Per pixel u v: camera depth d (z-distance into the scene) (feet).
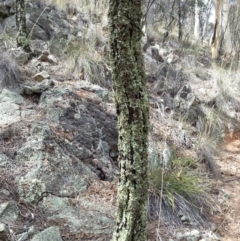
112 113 12.23
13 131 9.43
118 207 5.68
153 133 13.16
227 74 21.34
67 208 8.07
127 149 5.41
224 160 14.32
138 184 5.49
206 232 8.88
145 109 5.33
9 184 8.06
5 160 8.59
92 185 9.14
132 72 5.15
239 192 11.79
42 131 9.44
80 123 10.77
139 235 5.68
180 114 15.94
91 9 20.99
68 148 9.68
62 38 16.72
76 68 14.53
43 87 11.77
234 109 19.03
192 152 13.56
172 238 8.33
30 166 8.57
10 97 11.02
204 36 38.75
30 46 15.07
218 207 10.45
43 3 18.90
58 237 7.08
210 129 16.10
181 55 22.43
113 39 5.09
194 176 11.31
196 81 20.08
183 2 28.96
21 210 7.59
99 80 14.74
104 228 7.80
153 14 26.94
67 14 20.11
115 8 4.99
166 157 11.59
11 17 16.44
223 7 28.43
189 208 9.53
